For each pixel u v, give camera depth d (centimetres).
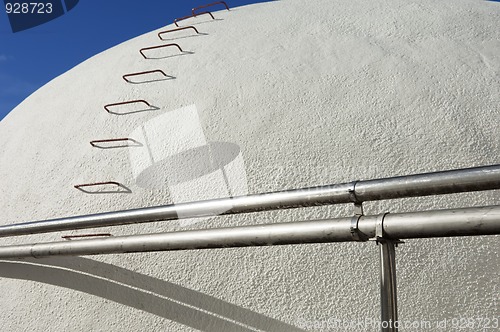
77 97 482
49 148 447
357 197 262
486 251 308
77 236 382
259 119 384
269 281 323
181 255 349
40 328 368
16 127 501
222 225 342
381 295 242
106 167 402
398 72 397
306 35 459
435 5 488
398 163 339
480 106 366
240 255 335
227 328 321
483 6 495
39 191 420
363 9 492
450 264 307
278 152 360
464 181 235
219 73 435
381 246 245
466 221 223
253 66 432
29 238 410
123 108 437
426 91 378
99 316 355
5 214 425
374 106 372
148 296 347
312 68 416
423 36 438
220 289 330
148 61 481
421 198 324
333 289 312
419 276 306
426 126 355
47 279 384
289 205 280
